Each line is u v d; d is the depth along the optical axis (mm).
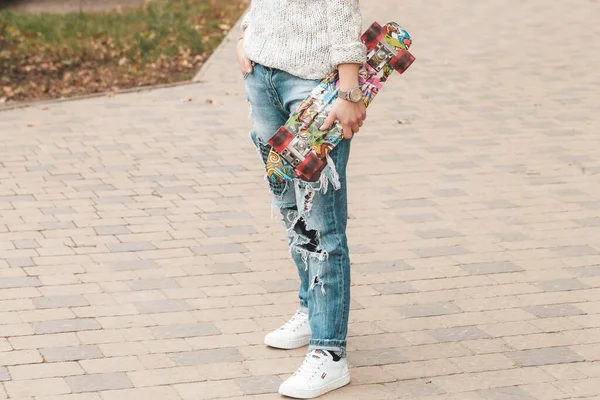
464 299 8359
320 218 6648
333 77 6371
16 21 22328
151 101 15469
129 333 7617
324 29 6391
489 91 15961
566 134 13531
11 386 6746
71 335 7562
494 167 12078
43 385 6773
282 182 6938
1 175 11570
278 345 7379
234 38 20359
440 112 14711
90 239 9594
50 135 13398
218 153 12664
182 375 6965
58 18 23016
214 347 7410
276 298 8336
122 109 14930
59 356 7215
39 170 11805
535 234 9898
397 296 8414
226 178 11641
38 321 7789
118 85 16984
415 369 7117
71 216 10234
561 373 7070
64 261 9031
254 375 6996
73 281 8586
